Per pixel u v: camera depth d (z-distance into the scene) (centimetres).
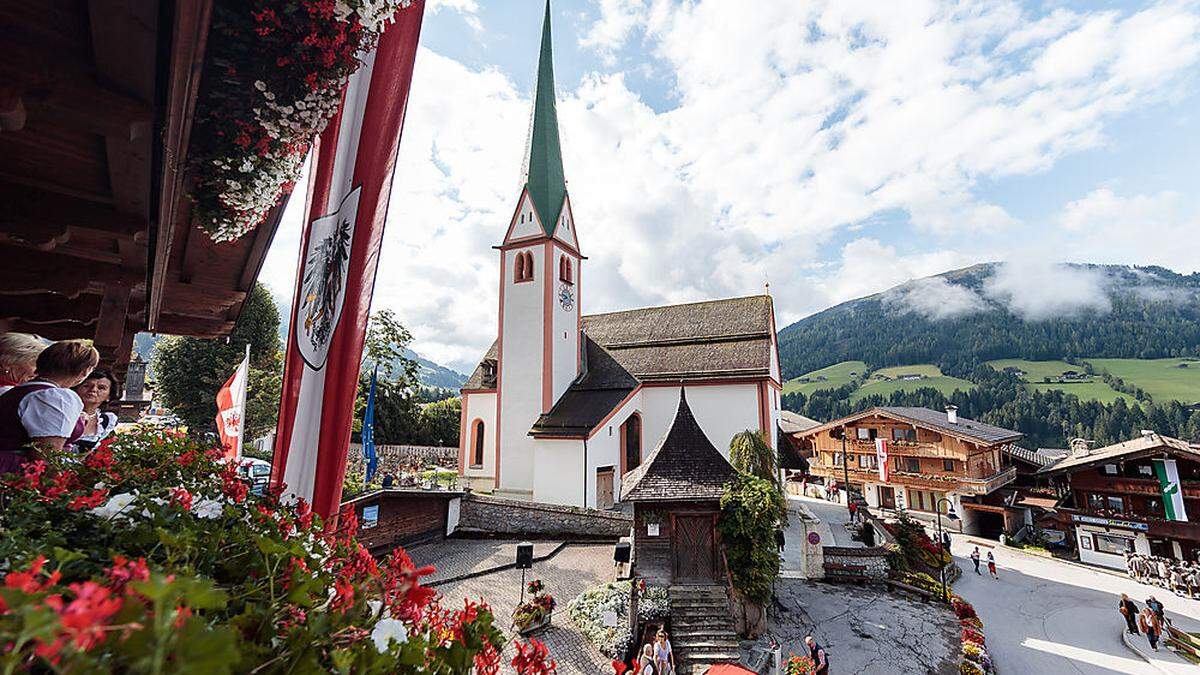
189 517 192
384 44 393
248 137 331
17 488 212
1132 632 2217
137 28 238
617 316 3784
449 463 3888
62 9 243
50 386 311
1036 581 3164
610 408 2716
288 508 259
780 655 1437
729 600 1498
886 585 2188
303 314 425
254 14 287
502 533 2214
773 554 1582
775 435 3094
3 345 373
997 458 5462
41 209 367
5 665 60
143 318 750
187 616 76
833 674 1477
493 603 1488
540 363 2855
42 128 298
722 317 3381
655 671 1125
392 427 4062
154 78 271
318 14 297
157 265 459
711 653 1377
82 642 62
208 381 3519
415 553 1919
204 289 644
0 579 126
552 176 3081
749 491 1580
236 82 308
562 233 3059
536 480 2552
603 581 1692
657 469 1689
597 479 2556
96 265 482
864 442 5291
